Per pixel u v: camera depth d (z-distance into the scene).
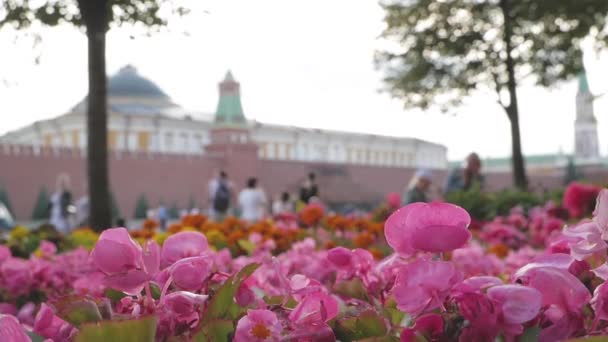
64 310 0.76
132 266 0.78
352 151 69.50
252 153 47.97
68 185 13.66
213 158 46.44
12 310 1.60
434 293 0.69
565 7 15.91
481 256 2.10
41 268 1.91
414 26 17.78
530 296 0.67
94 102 6.96
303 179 50.75
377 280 1.02
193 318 0.77
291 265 1.78
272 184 49.31
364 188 53.91
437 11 17.66
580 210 4.45
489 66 16.91
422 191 6.81
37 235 4.51
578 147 88.94
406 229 0.74
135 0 6.84
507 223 5.16
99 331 0.56
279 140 63.81
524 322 0.70
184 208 44.41
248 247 2.93
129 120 56.47
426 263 0.70
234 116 54.38
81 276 1.98
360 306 0.96
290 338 0.73
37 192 38.88
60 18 7.00
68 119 57.59
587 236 0.78
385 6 17.84
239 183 47.09
